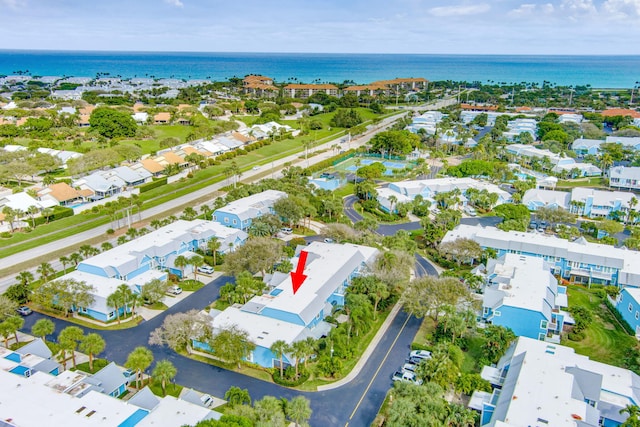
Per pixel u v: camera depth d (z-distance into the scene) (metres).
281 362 80.75
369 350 91.12
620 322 101.62
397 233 134.62
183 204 170.62
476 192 175.88
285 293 99.06
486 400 73.62
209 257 127.00
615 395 73.25
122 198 166.50
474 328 96.50
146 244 121.38
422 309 96.94
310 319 92.44
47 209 151.62
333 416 73.38
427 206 169.62
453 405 68.62
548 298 99.75
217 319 92.25
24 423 61.53
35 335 89.00
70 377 72.12
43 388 68.88
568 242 128.50
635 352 87.56
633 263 118.12
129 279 111.38
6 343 88.12
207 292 111.31
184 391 73.25
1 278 114.50
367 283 103.12
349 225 148.12
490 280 110.31
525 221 153.00
